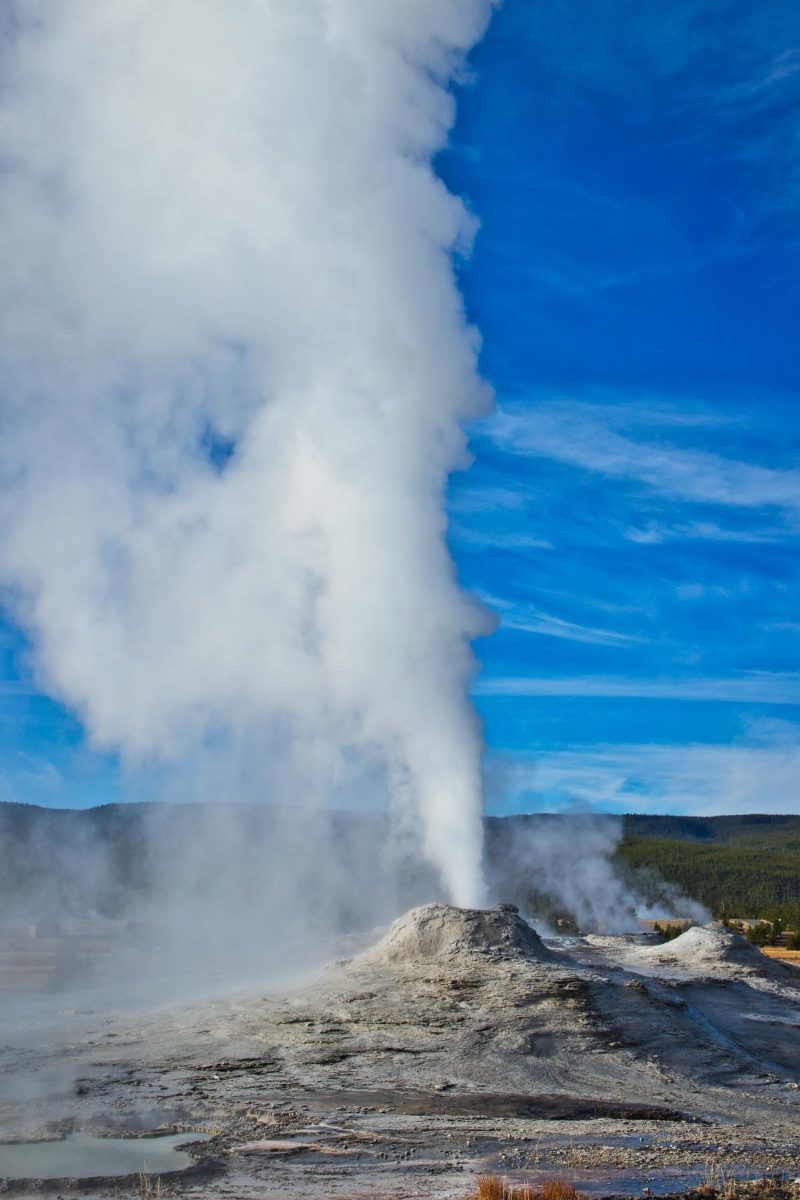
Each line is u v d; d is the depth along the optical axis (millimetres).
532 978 35812
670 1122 25516
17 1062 29359
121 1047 31375
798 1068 33312
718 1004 39656
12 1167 19438
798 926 111875
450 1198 17312
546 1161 20359
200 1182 18484
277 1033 32406
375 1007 34375
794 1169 20000
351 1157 20453
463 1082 28109
